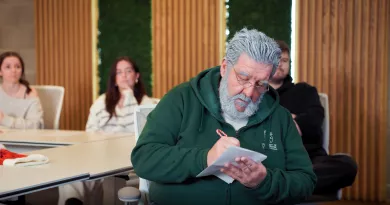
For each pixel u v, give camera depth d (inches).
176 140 62.7
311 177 63.2
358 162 157.2
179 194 61.3
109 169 67.9
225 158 51.8
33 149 106.7
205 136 62.0
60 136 112.8
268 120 64.6
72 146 91.9
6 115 136.1
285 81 126.3
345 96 158.2
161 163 58.0
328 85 159.0
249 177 55.2
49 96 146.5
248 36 58.8
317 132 113.3
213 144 61.6
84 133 120.0
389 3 152.9
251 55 57.6
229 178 57.7
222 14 170.6
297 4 161.0
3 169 66.9
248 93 58.8
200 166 55.9
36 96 144.1
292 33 164.2
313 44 159.6
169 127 61.7
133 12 181.5
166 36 177.3
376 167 156.9
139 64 181.8
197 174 56.6
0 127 133.5
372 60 154.9
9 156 74.7
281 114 66.2
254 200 61.1
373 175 156.2
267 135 63.6
